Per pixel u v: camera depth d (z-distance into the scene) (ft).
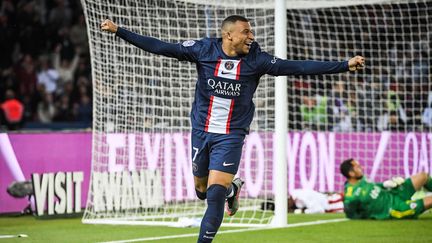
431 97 153.89
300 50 174.91
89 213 118.83
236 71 70.90
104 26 69.92
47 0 206.39
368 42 159.22
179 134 130.21
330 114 157.38
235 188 78.18
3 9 201.57
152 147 126.72
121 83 121.80
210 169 71.36
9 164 125.90
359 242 92.17
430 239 94.43
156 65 124.67
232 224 109.60
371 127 156.56
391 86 165.48
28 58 196.54
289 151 145.28
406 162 149.89
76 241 94.43
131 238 96.89
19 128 179.83
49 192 120.26
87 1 117.19
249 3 122.31
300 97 156.25
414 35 176.45
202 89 72.28
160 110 126.72
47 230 105.91
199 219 110.11
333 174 148.77
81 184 128.98
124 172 122.21
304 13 174.29
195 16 128.77
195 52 71.72
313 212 127.03
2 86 192.24
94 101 119.34
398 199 115.44
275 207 109.60
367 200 114.62
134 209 123.13
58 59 200.34
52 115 193.67
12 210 125.49
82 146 134.10
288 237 97.09
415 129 158.30
